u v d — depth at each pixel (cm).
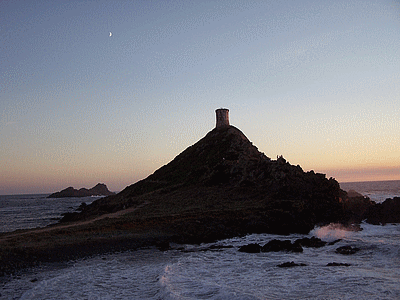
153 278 2047
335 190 5103
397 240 3222
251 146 9088
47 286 1947
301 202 4566
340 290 1656
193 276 2045
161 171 9750
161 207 5666
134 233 3753
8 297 1819
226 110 11238
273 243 3023
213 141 9975
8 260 2622
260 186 6081
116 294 1758
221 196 5966
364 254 2667
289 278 1945
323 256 2655
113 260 2720
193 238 3559
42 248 2970
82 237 3494
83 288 1889
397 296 1531
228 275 2069
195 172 8281
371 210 4744
